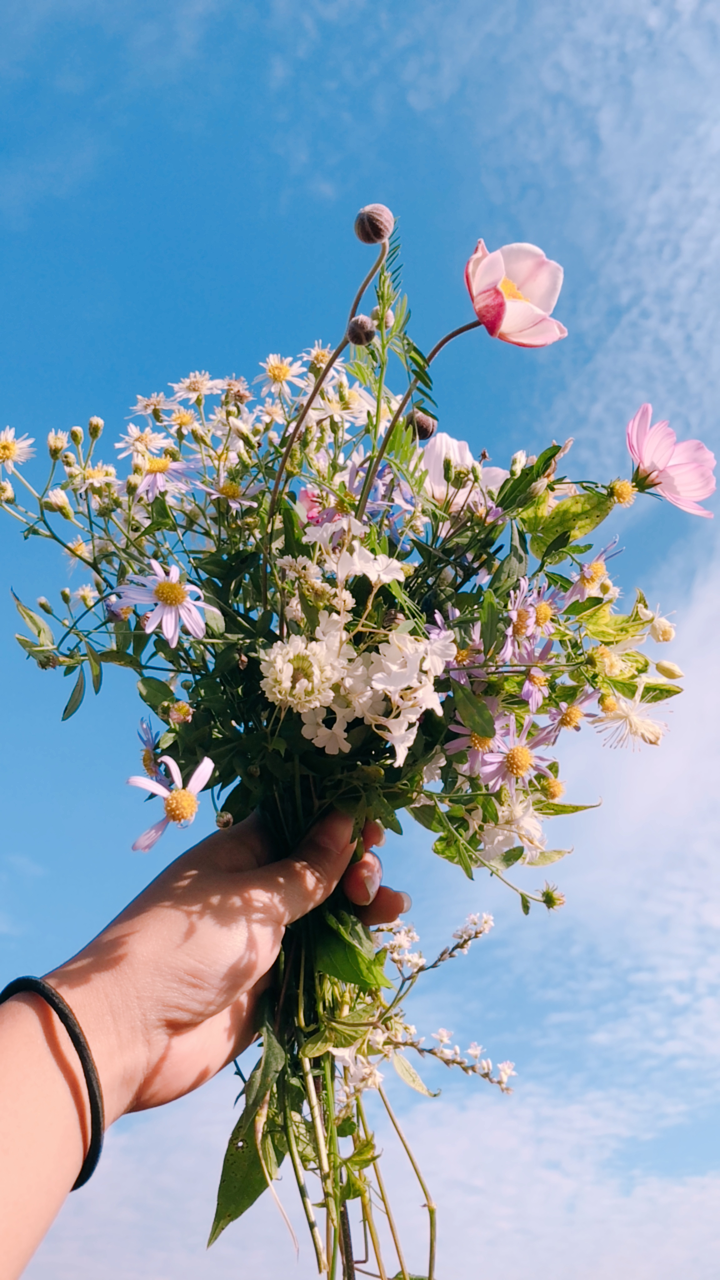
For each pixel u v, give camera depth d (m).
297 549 0.36
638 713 0.39
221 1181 0.38
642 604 0.40
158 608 0.34
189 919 0.31
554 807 0.41
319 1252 0.34
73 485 0.40
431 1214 0.40
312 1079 0.39
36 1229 0.23
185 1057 0.32
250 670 0.36
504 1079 0.43
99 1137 0.25
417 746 0.35
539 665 0.35
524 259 0.35
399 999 0.41
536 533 0.40
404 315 0.32
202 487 0.39
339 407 0.42
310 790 0.38
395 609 0.36
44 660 0.37
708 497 0.38
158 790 0.29
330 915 0.39
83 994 0.28
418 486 0.36
